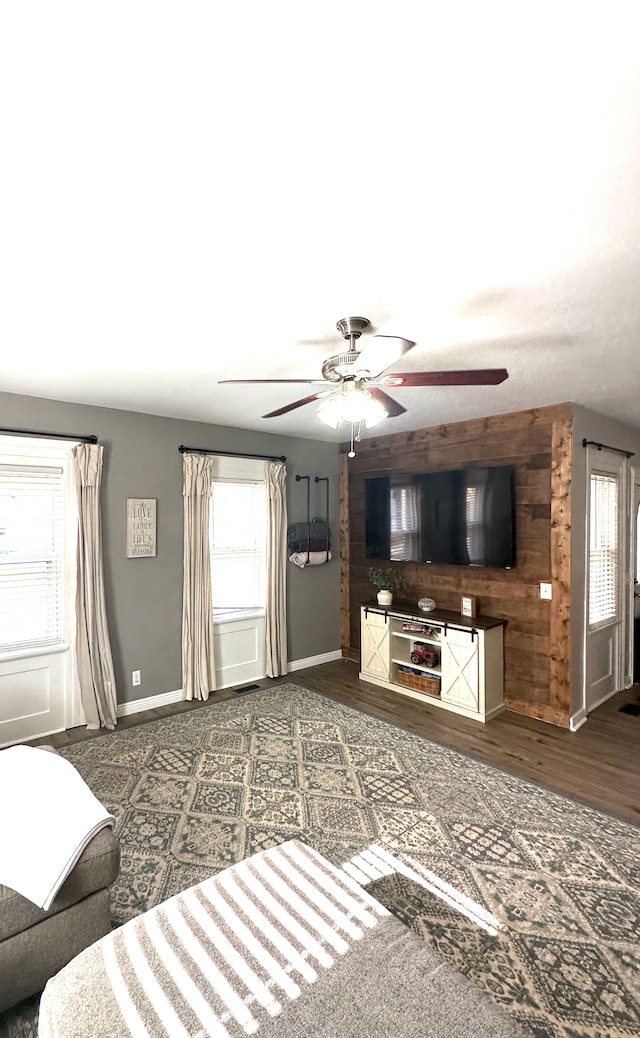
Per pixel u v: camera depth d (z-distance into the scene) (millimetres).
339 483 5883
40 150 1267
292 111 1149
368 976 1376
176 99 1114
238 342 2611
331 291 2055
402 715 4227
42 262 1822
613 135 1220
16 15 911
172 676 4508
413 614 4629
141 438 4293
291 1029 1236
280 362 2941
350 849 2525
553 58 1007
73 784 2117
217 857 2467
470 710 4203
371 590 5598
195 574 4570
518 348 2682
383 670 4945
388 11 909
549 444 4078
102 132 1211
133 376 3217
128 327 2420
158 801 2943
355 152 1286
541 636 4152
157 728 3949
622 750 3598
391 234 1655
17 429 3652
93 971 1421
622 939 1997
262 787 3094
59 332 2475
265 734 3842
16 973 1688
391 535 5152
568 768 3338
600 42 968
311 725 4008
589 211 1522
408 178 1386
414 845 2557
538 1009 1715
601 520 4473
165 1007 1303
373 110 1146
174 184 1409
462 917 2104
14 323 2365
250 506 5105
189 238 1680
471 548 4461
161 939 1519
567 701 3994
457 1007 1282
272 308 2203
